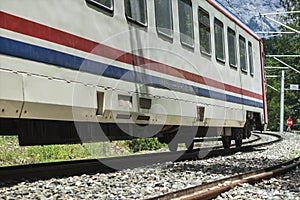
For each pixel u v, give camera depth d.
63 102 6.74
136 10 8.77
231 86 13.60
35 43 6.25
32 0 6.24
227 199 6.13
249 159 11.95
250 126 16.73
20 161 11.53
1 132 6.92
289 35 59.62
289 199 6.30
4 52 5.74
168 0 10.03
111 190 6.28
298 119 54.56
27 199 5.46
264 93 17.86
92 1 7.45
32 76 6.17
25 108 6.10
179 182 7.21
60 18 6.74
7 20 5.82
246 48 15.47
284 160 12.14
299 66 58.59
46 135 7.62
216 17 12.70
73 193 5.93
